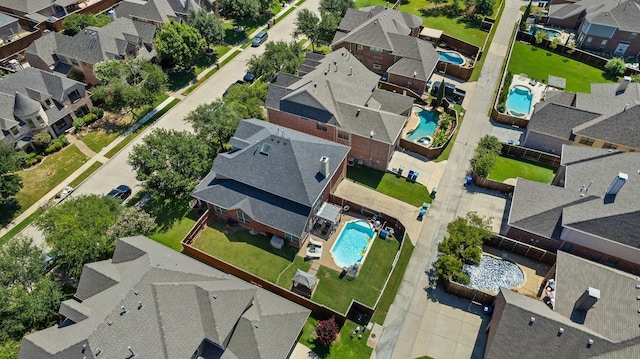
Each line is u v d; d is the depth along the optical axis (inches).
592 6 3213.6
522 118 2425.0
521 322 1310.3
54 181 2214.6
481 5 3398.1
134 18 3297.2
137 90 2472.9
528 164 2228.1
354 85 2370.8
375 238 1870.1
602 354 1234.0
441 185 2118.6
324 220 1893.5
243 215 1867.6
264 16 3668.8
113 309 1309.1
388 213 1985.7
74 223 1643.7
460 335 1537.9
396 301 1646.2
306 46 3280.0
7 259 1533.0
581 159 1921.8
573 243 1692.9
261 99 2496.3
